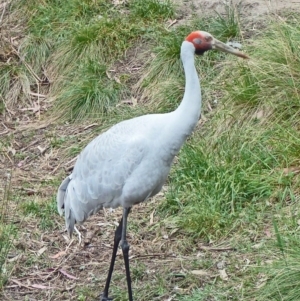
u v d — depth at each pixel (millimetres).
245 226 10188
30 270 10039
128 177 8688
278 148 11078
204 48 8750
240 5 14711
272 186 10609
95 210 9141
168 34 14266
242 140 11461
